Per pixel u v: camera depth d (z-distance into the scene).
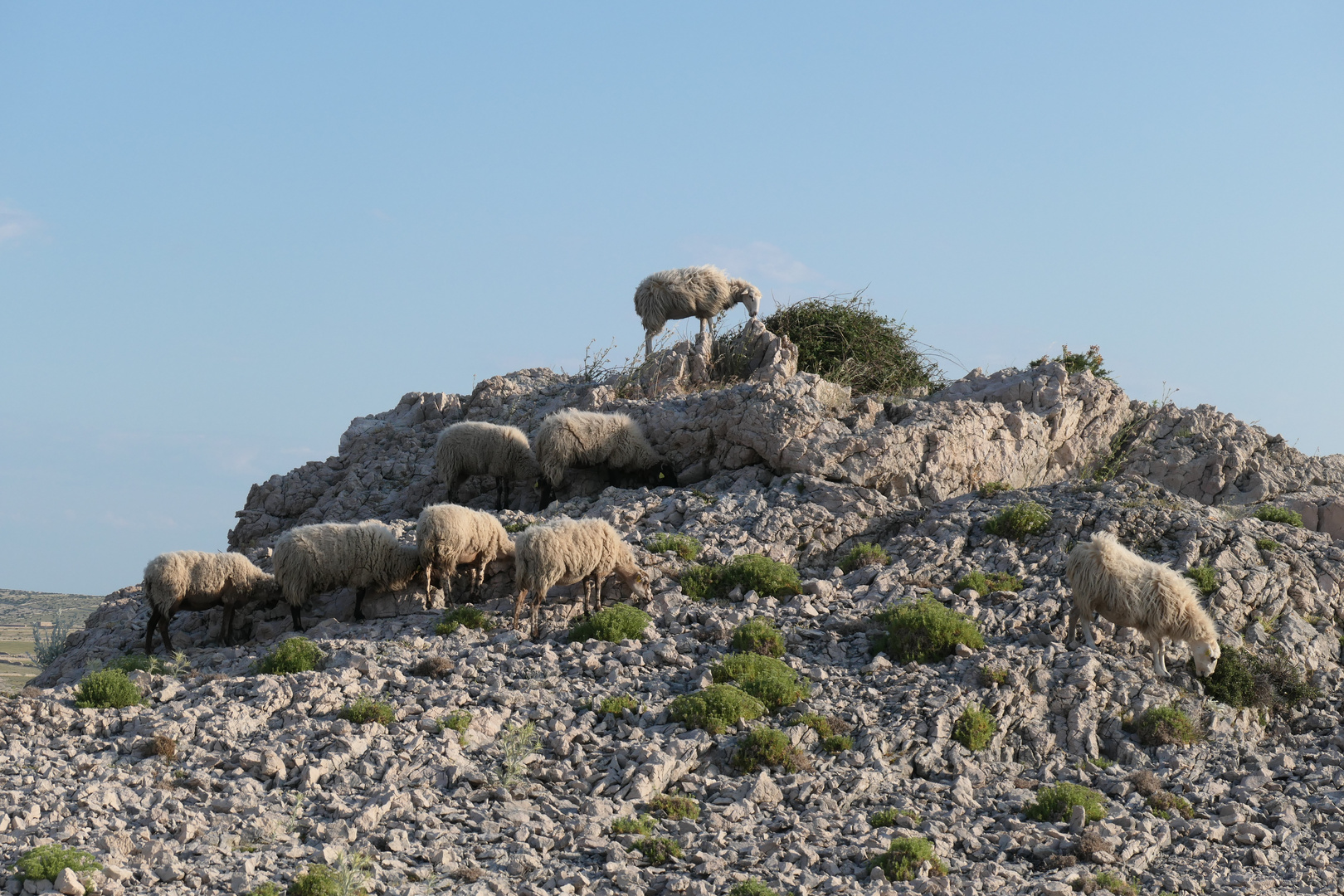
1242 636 18.44
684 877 10.71
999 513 22.12
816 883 10.98
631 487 25.81
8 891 9.50
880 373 31.70
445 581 19.23
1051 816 13.15
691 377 30.02
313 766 12.56
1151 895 11.49
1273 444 28.73
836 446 23.88
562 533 17.62
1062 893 10.98
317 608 19.56
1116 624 17.38
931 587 19.61
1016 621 17.97
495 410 30.11
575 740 13.85
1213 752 15.68
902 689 15.83
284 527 27.73
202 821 11.17
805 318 32.62
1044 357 31.12
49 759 12.95
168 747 13.13
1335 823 13.82
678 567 19.80
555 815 12.05
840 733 14.67
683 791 13.12
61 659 19.48
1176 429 28.64
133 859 10.30
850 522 22.17
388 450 29.27
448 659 16.12
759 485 24.08
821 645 17.44
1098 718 15.94
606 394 27.98
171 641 19.17
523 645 16.98
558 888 10.30
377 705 14.21
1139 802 13.72
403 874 10.37
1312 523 25.00
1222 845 13.06
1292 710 17.42
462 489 26.64
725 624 17.58
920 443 24.30
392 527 21.06
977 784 14.28
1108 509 21.48
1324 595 19.70
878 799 13.39
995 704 15.65
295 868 10.29
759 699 15.09
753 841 11.84
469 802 12.16
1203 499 27.31
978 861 11.93
